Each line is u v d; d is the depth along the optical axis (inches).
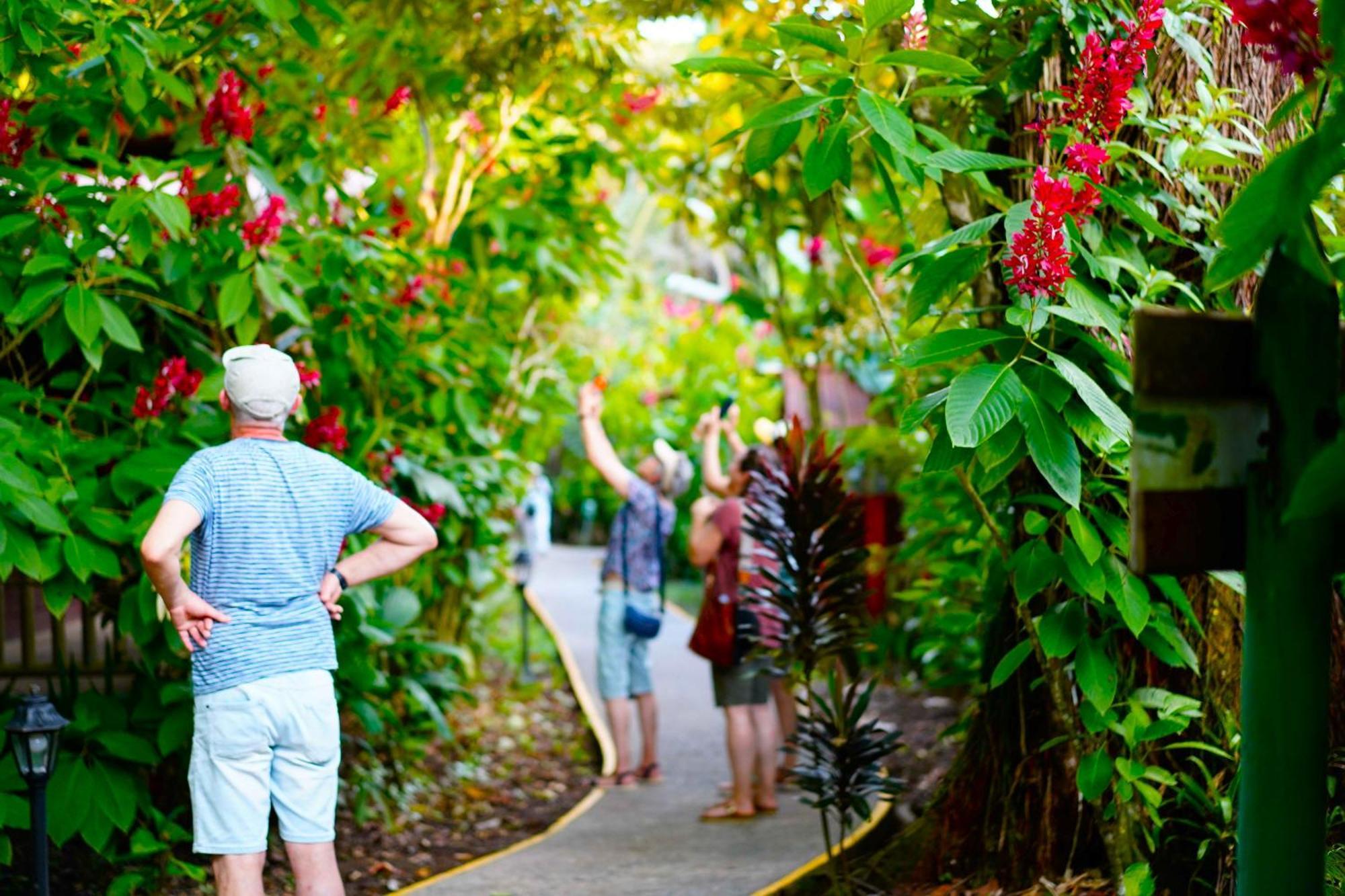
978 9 154.6
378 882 203.3
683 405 741.9
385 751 258.2
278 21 180.4
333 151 241.8
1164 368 84.0
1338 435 81.9
